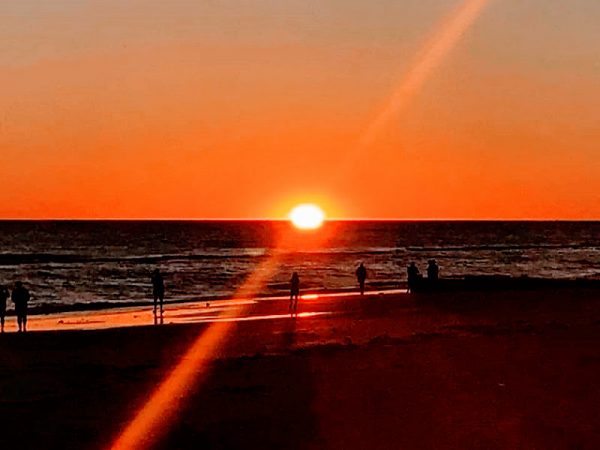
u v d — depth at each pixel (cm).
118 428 1573
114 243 14612
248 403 1775
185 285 6438
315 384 1956
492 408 1727
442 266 8981
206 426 1591
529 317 3416
